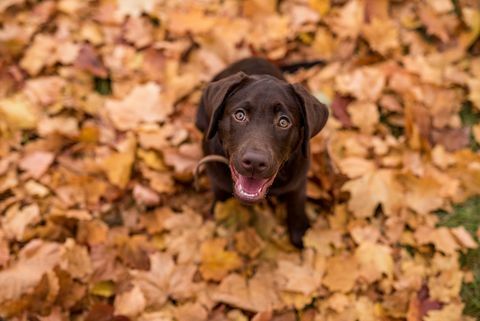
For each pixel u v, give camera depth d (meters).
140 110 1.61
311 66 1.67
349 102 1.64
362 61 1.70
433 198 1.52
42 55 1.68
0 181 1.52
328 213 1.53
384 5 1.77
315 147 1.56
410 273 1.45
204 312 1.38
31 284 1.38
